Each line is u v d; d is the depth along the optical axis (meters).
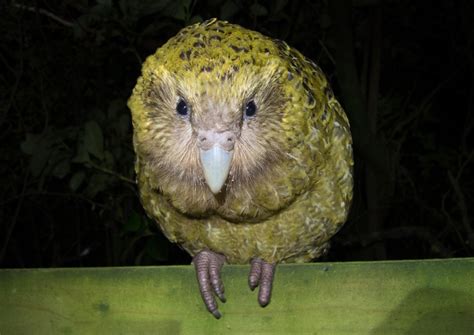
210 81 0.63
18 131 1.53
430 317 0.61
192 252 0.84
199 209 0.73
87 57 1.44
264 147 0.69
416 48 1.55
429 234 1.39
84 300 0.66
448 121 1.61
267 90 0.67
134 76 1.48
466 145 1.60
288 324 0.63
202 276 0.65
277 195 0.71
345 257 1.56
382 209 1.47
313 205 0.77
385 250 1.55
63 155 1.35
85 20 1.32
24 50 1.48
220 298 0.65
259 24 1.39
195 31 0.67
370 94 1.46
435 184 1.58
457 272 0.61
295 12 1.41
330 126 0.75
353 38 1.46
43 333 0.66
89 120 1.33
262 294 0.63
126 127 1.34
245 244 0.79
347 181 0.79
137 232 1.32
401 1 1.51
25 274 0.67
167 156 0.70
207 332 0.65
